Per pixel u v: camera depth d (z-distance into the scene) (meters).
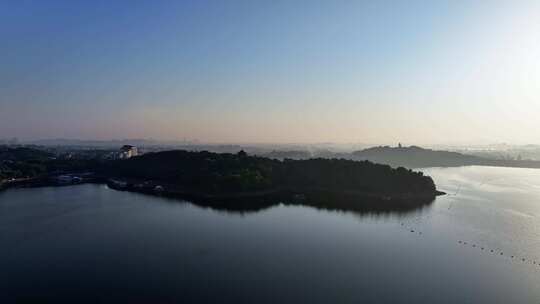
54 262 143.75
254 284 124.25
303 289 121.19
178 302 113.19
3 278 129.88
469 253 155.00
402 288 122.25
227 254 152.00
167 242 167.12
